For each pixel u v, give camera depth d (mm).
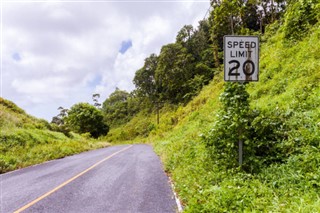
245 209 4230
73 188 7582
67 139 26906
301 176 4840
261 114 6918
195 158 9000
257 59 5820
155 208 5605
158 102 78875
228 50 5801
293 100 8344
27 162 13664
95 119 65875
